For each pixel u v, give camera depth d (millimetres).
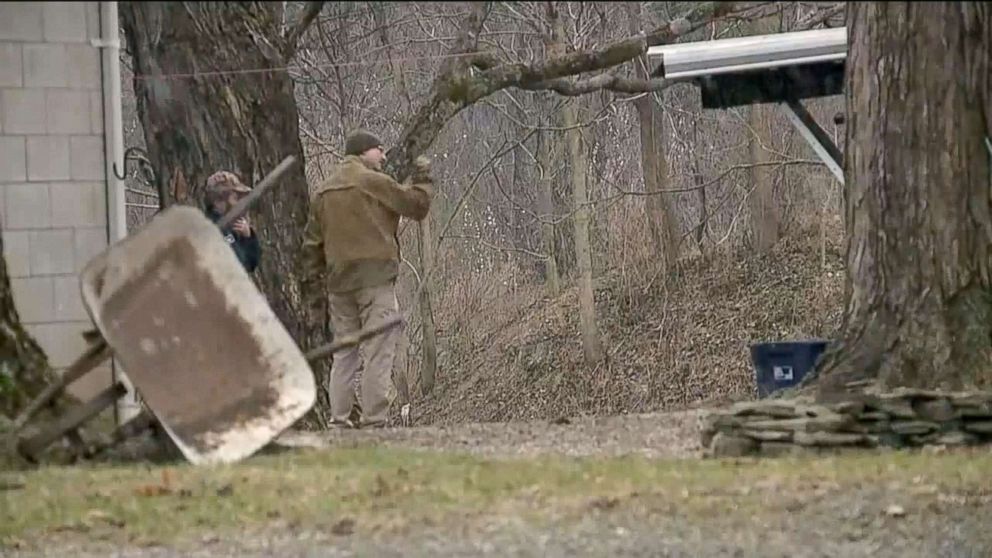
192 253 13523
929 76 15867
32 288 15703
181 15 14297
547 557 10422
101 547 10734
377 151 17938
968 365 15727
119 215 16047
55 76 15492
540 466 13656
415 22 30391
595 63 24156
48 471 13211
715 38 28094
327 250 17578
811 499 12211
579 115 46188
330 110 37312
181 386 13336
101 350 13562
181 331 13367
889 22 15859
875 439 14539
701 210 50812
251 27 17641
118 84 15844
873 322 16250
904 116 16047
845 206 17000
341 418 17797
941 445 14609
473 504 11961
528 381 49719
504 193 50219
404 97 34906
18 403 14289
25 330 15266
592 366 48375
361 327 17594
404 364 51250
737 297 48906
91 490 12328
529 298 53438
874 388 15797
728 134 49000
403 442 15461
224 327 13492
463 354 52656
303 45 27312
